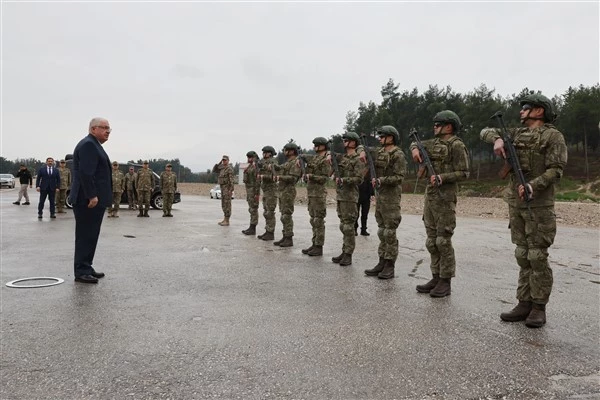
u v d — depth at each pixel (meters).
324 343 3.63
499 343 3.72
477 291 5.54
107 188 5.79
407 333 3.91
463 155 5.20
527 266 4.37
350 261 7.08
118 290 5.24
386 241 6.20
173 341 3.62
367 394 2.79
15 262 6.84
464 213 20.89
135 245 8.80
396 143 6.39
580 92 54.84
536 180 4.16
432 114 59.91
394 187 6.19
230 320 4.18
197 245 8.91
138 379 2.93
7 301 4.71
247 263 7.07
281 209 8.98
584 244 10.20
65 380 2.91
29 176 20.66
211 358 3.29
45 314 4.27
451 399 2.75
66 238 9.52
